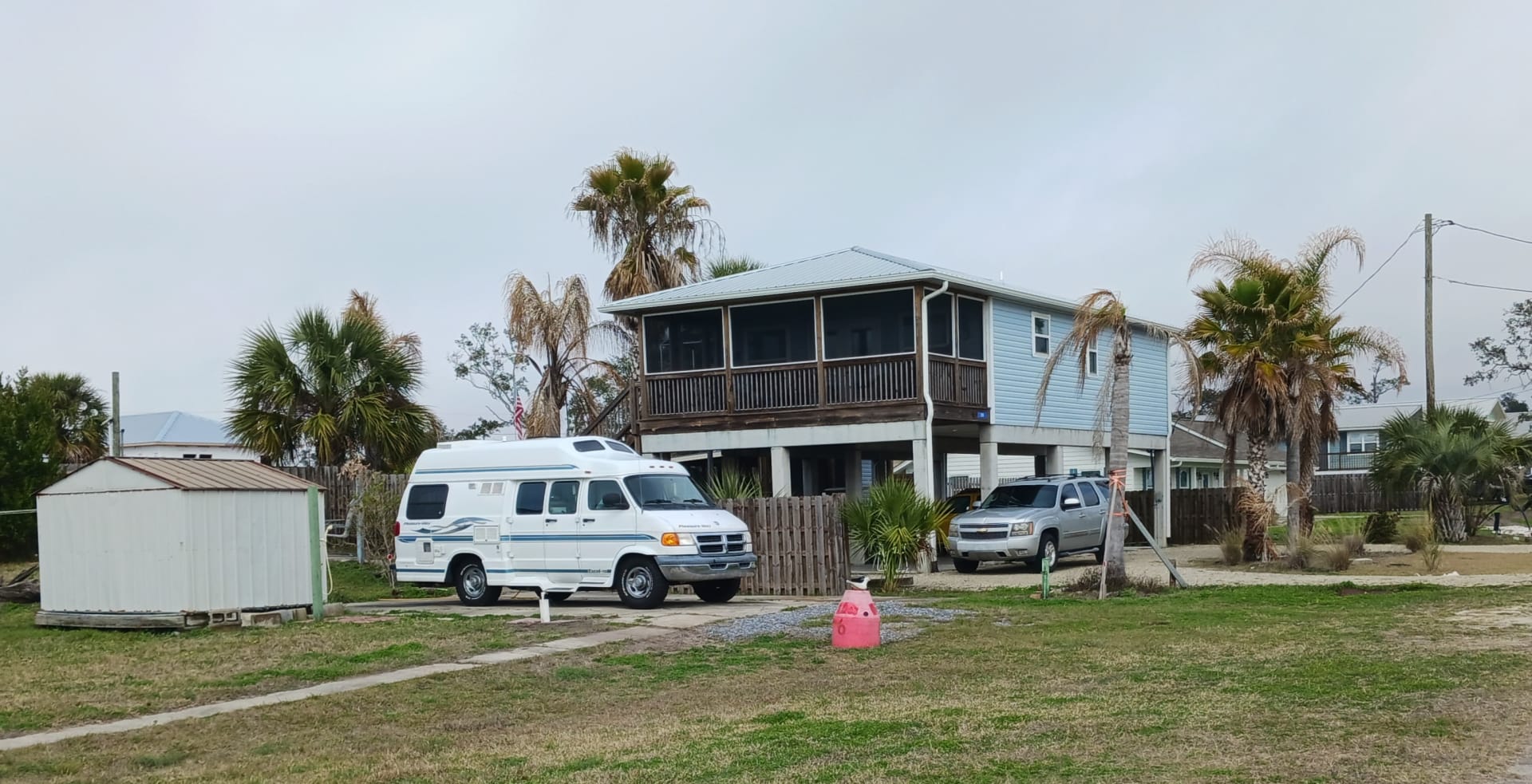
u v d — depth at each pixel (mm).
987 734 8445
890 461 37469
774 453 26375
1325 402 25266
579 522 18250
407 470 24938
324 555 18172
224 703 10797
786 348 28203
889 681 11195
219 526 16266
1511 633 12719
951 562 27484
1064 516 24844
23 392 27578
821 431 25891
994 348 28031
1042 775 7176
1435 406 35781
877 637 13594
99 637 15453
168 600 15922
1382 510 35656
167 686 11609
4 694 11242
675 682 11562
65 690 11453
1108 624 14773
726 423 26859
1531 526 33375
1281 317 23969
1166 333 20984
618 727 9438
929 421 24969
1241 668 11031
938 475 37844
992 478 27531
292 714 10156
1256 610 15758
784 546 20312
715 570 17766
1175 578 19406
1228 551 24891
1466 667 10578
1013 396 28531
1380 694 9375
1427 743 7680
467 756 8469
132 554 16188
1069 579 22141
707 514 18266
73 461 32250
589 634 14930
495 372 44688
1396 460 30312
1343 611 15336
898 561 20359
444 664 12836
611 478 18156
